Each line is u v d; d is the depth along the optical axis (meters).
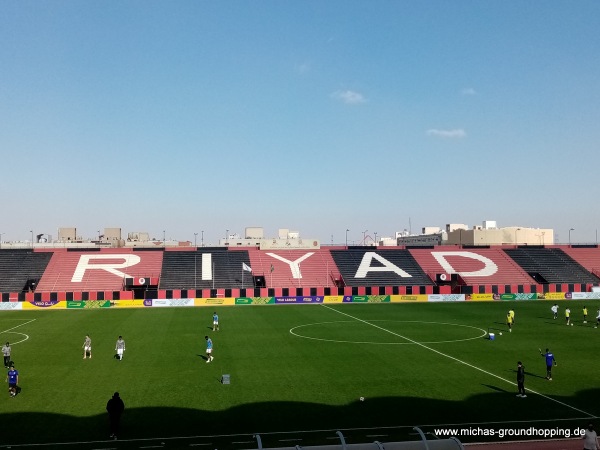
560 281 114.81
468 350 52.69
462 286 105.06
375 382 40.06
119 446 27.78
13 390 36.50
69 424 30.92
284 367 45.06
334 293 101.50
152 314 82.75
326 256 123.81
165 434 29.34
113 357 49.31
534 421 31.34
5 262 109.50
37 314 83.31
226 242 170.25
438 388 38.38
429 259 123.56
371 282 112.19
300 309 90.25
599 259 126.00
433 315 81.44
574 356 49.78
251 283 109.06
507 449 27.08
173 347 54.31
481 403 34.78
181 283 107.12
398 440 28.50
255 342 57.22
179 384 39.59
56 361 47.66
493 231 170.75
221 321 74.56
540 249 130.62
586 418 31.91
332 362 47.00
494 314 82.44
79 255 115.12
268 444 27.97
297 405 34.34
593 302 100.00
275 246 129.50
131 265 112.62
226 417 32.06
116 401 29.14
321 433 29.48
